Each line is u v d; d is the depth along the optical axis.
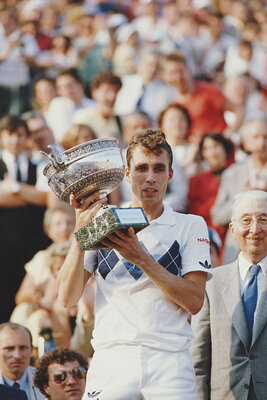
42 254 8.24
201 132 12.16
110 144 4.08
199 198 10.08
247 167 9.74
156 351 3.97
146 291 4.03
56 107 12.12
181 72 12.39
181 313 4.08
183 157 10.76
